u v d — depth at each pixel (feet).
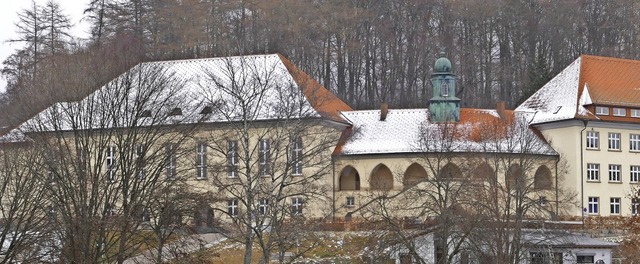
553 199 541.34
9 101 498.69
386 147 538.06
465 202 417.08
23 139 408.87
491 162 505.25
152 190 366.84
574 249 447.01
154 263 367.04
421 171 533.55
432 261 425.28
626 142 568.41
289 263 390.83
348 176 547.08
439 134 530.68
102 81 415.23
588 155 557.33
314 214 482.28
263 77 501.97
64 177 368.27
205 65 537.24
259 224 390.83
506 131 519.60
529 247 403.95
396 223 414.41
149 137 409.49
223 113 429.38
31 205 376.48
